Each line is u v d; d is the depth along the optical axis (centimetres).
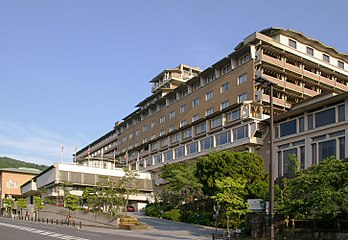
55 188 7556
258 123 5778
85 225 5331
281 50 6638
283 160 5106
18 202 8875
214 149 6209
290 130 5116
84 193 6138
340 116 4422
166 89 9669
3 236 3183
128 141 10931
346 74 7694
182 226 4709
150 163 9031
